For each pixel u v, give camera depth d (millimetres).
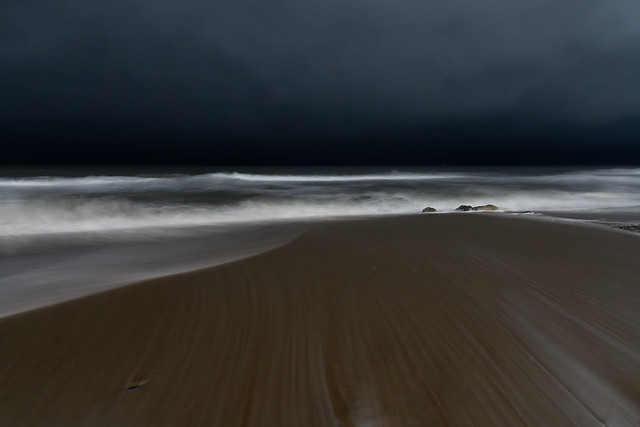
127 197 15281
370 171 43094
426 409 2395
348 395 2525
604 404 2434
